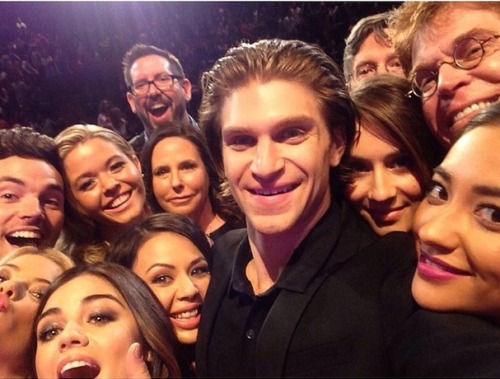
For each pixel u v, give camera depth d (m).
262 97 0.74
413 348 0.65
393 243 0.83
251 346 0.81
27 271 1.00
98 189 1.41
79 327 0.83
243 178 0.77
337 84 0.79
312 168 0.76
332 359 0.73
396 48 1.06
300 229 0.81
